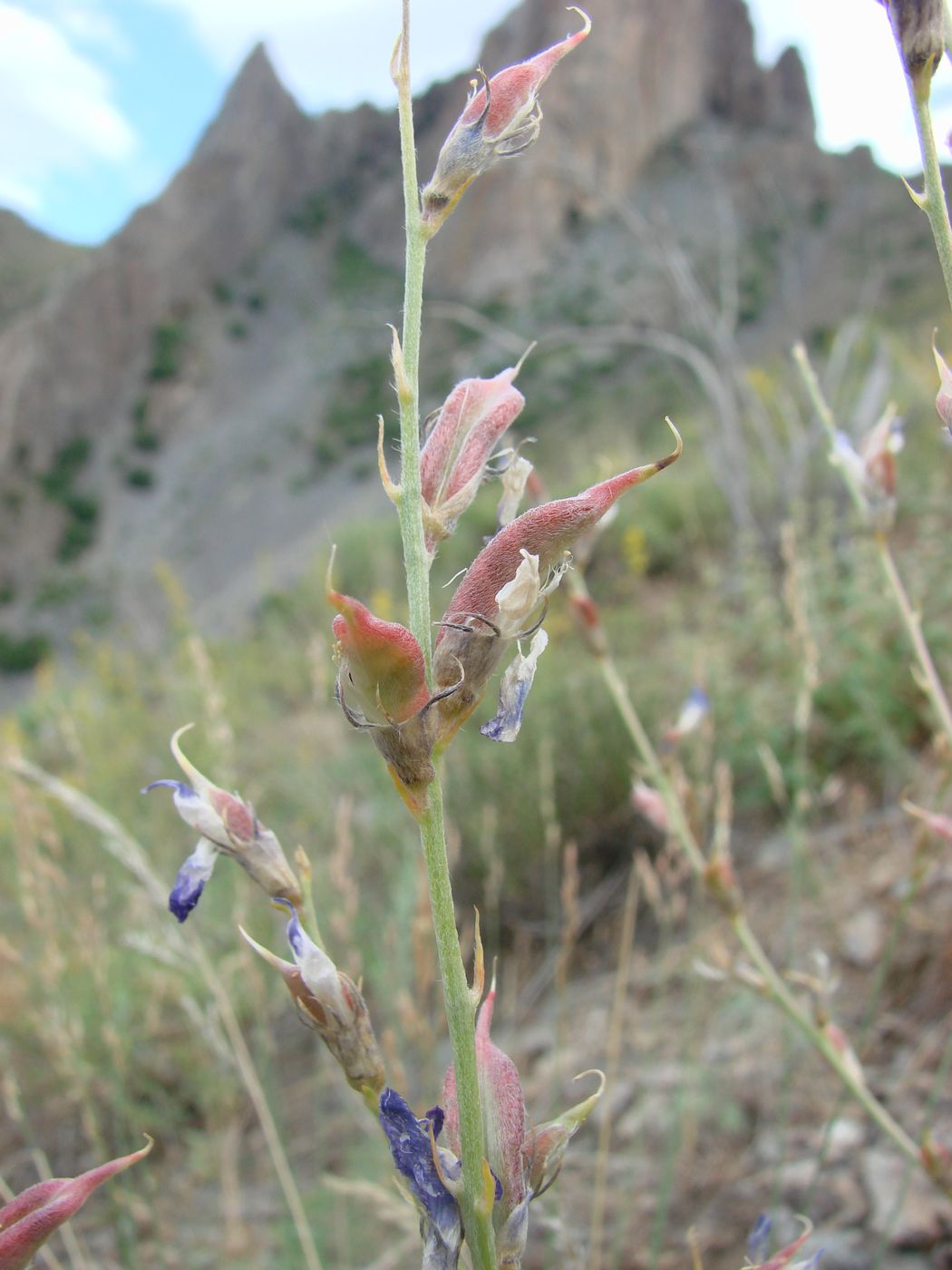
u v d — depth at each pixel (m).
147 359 65.50
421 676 0.95
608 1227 2.63
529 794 4.23
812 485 7.45
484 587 1.02
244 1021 3.88
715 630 5.77
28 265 83.38
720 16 58.22
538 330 40.72
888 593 2.11
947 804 3.64
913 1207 2.36
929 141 1.02
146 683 8.90
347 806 2.98
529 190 49.62
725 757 4.26
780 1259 1.23
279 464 59.91
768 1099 2.84
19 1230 0.92
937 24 1.00
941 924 3.11
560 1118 1.10
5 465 60.03
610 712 4.41
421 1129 1.06
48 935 3.13
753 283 32.06
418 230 1.07
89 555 56.53
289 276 72.06
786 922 3.52
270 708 7.52
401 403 1.05
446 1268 1.02
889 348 8.30
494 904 4.03
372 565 9.93
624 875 4.20
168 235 69.06
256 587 18.86
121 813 4.98
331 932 3.75
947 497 5.98
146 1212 2.87
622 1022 3.36
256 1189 3.15
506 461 1.25
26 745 6.74
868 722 4.03
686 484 8.60
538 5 55.78
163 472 61.38
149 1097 3.52
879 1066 2.85
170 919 3.33
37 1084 3.54
